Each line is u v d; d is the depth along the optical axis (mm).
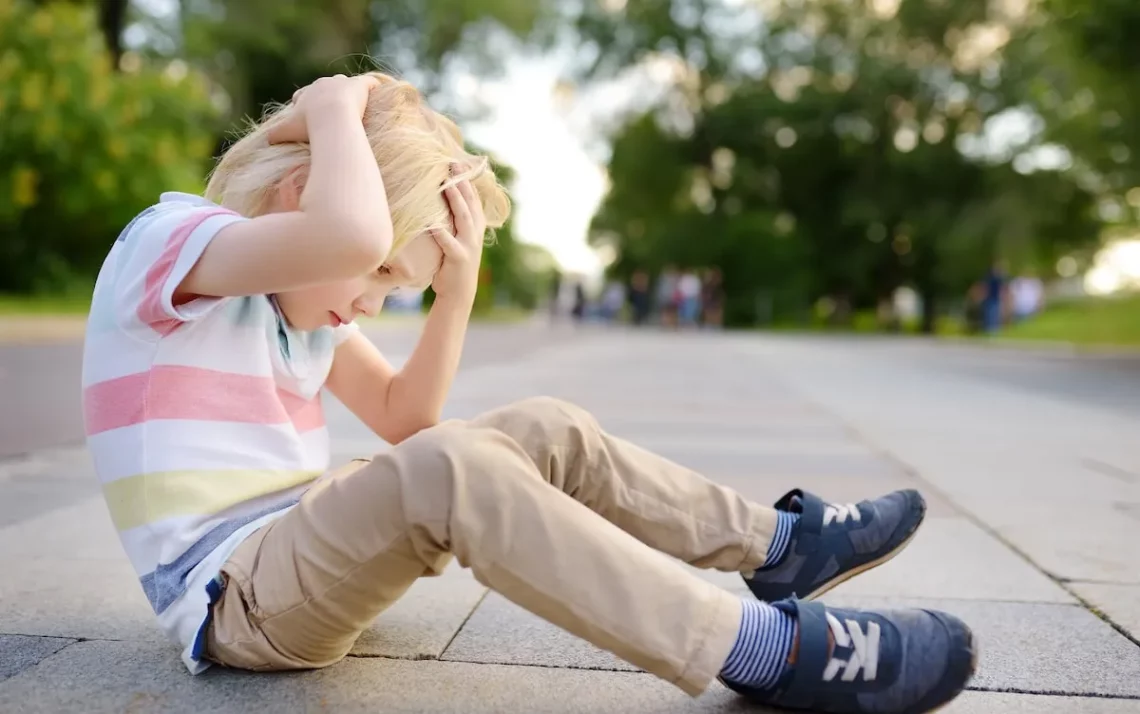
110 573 2205
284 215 1372
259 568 1432
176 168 18125
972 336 25531
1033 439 4852
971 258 30109
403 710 1439
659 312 35344
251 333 1545
